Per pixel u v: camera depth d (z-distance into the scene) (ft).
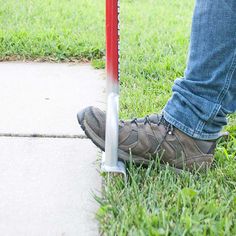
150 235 4.80
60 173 6.34
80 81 9.78
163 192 5.61
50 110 8.31
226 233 4.88
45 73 10.23
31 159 6.66
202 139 6.13
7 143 7.10
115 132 5.80
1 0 15.42
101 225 5.20
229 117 7.97
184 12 15.15
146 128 6.14
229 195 5.71
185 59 10.61
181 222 4.99
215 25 5.55
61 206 5.65
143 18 14.15
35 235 5.16
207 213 5.27
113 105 5.72
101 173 6.06
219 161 6.56
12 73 10.17
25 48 11.23
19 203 5.69
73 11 14.58
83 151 6.91
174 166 6.23
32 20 13.55
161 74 9.93
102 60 10.87
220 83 5.75
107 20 5.51
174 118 6.09
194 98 5.91
